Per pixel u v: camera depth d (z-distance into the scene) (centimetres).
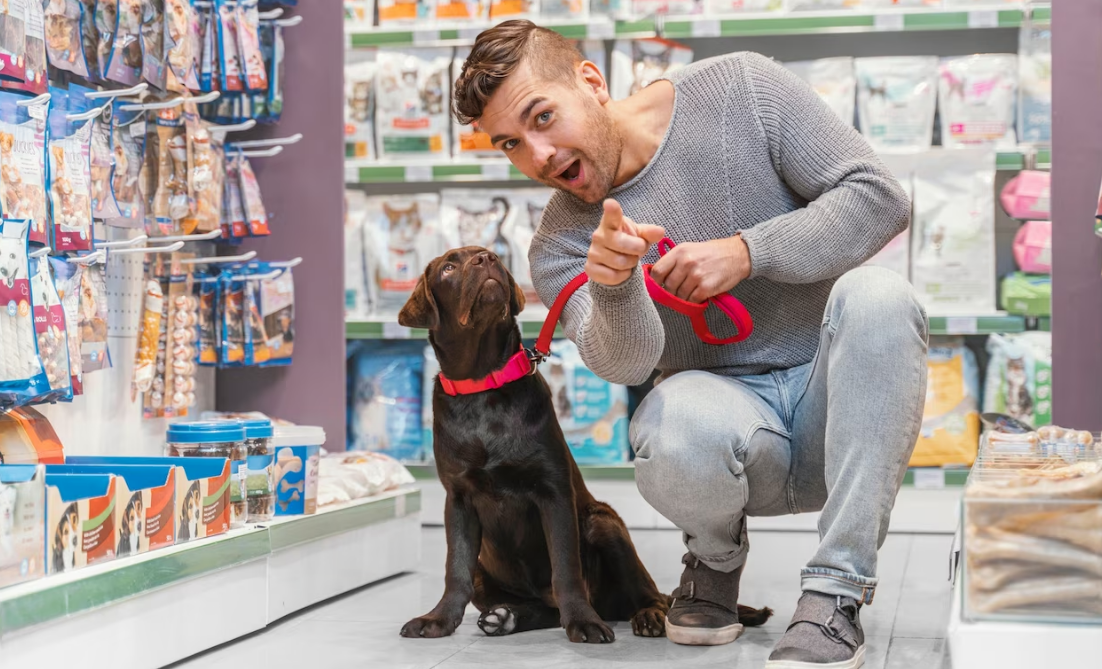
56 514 168
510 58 183
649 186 199
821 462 194
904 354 166
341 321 325
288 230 328
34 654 157
